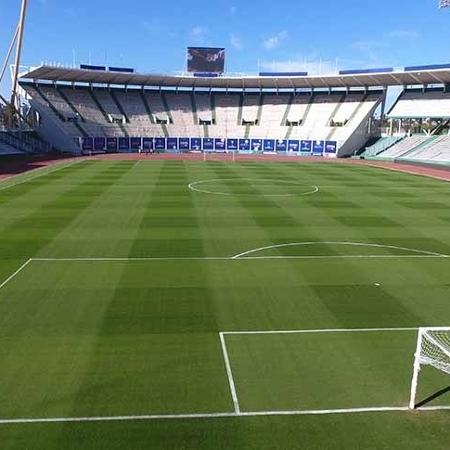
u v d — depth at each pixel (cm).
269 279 1845
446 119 8912
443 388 1121
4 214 2966
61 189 4062
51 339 1338
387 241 2436
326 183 4816
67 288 1719
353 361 1246
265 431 966
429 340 1159
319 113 9981
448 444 936
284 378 1162
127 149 9512
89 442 925
